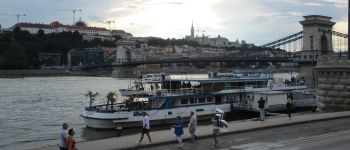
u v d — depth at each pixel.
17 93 113.00
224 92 59.78
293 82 80.88
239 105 60.50
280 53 169.00
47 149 29.47
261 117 42.53
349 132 35.78
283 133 35.66
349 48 64.75
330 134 34.75
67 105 84.31
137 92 57.00
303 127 39.31
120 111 51.94
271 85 67.12
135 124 52.72
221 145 30.25
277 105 60.94
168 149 29.05
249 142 31.42
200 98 57.97
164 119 54.22
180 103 56.16
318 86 61.03
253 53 184.25
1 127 57.16
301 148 28.80
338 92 57.41
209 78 61.59
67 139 23.80
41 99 96.44
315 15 138.00
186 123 55.88
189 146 29.98
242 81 62.97
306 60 133.38
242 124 39.75
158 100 55.09
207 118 58.03
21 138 49.28
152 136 33.41
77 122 61.56
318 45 138.12
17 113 71.75
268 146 29.70
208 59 182.38
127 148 28.81
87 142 30.92
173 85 57.16
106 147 28.94
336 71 57.47
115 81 193.25
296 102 63.31
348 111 52.69
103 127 52.00
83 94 110.12
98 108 54.81
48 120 63.72
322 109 59.62
